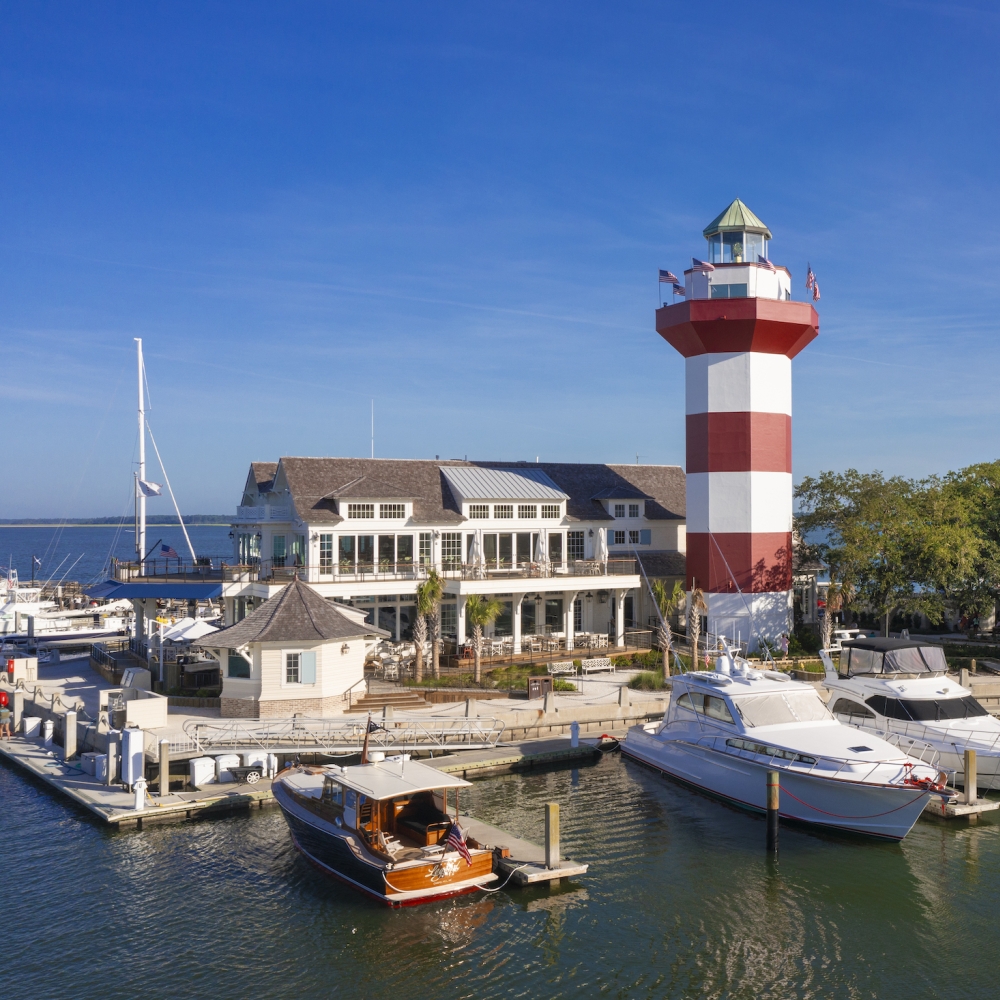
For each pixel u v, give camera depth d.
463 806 29.23
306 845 24.62
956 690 33.31
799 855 25.52
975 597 51.75
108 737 30.69
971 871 24.42
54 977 19.03
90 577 146.75
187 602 67.19
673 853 25.64
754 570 49.62
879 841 26.31
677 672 45.59
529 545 51.56
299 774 28.31
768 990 18.67
